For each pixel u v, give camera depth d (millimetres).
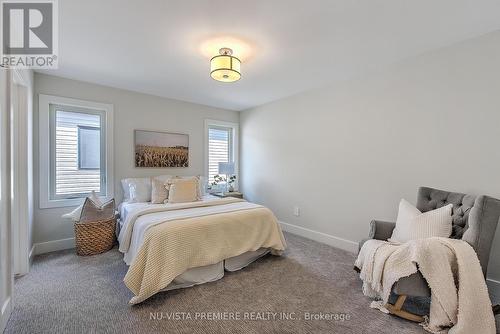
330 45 2213
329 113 3264
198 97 3922
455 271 1581
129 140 3574
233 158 4840
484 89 2031
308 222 3566
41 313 1718
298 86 3354
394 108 2605
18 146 2309
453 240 1693
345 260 2742
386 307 1774
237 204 2992
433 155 2326
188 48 2270
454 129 2195
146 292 1827
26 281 2176
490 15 1759
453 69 2195
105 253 2850
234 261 2477
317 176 3434
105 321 1650
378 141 2752
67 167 3119
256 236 2570
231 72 2262
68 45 2207
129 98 3562
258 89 3502
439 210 1956
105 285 2115
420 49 2299
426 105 2367
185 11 1718
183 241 2070
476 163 2076
